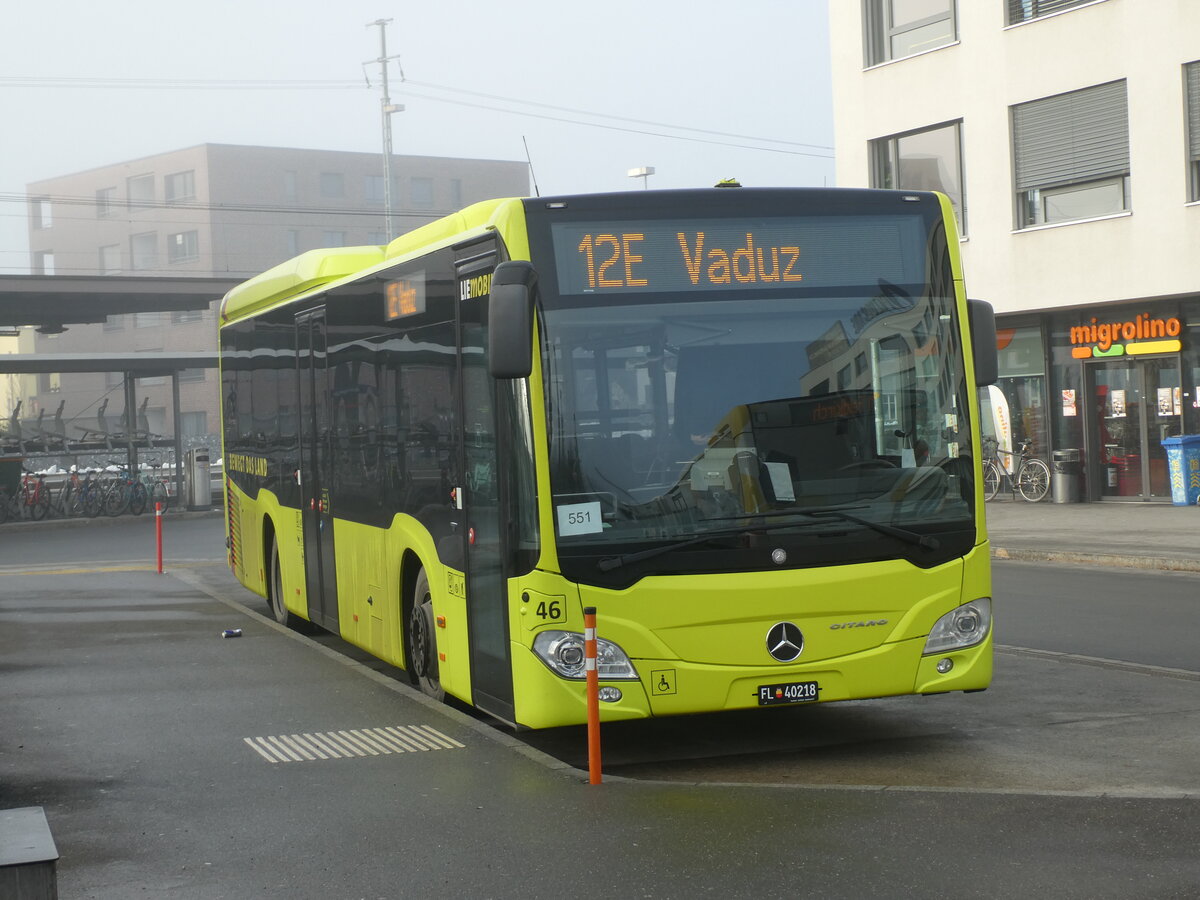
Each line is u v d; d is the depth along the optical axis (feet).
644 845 22.24
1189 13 86.48
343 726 32.35
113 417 318.04
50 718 34.30
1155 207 88.63
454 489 31.48
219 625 50.90
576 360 27.58
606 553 27.20
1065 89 93.56
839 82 108.78
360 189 345.10
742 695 27.48
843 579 27.78
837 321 28.60
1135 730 30.66
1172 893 19.31
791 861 21.18
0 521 124.36
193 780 27.66
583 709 27.14
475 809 24.76
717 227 28.48
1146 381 91.61
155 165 336.08
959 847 21.65
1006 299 97.81
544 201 28.14
